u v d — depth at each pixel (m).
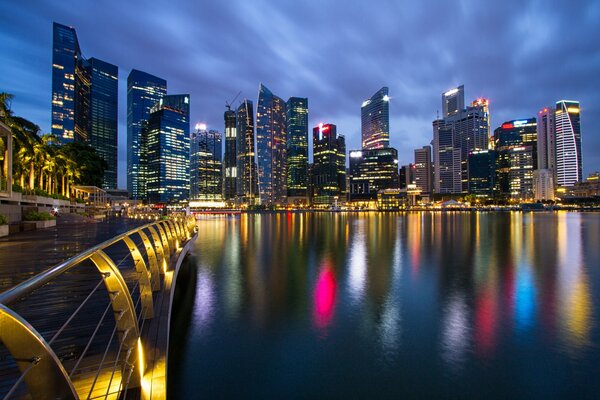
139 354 4.88
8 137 30.36
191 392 8.66
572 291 18.02
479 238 49.41
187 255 28.56
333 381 9.21
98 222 47.31
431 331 12.57
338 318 13.80
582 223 95.69
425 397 8.57
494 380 9.30
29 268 12.16
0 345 5.63
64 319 7.29
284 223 105.75
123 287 4.58
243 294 17.11
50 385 2.09
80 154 82.50
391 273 22.50
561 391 8.83
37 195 43.84
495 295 17.17
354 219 141.12
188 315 14.04
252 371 9.67
